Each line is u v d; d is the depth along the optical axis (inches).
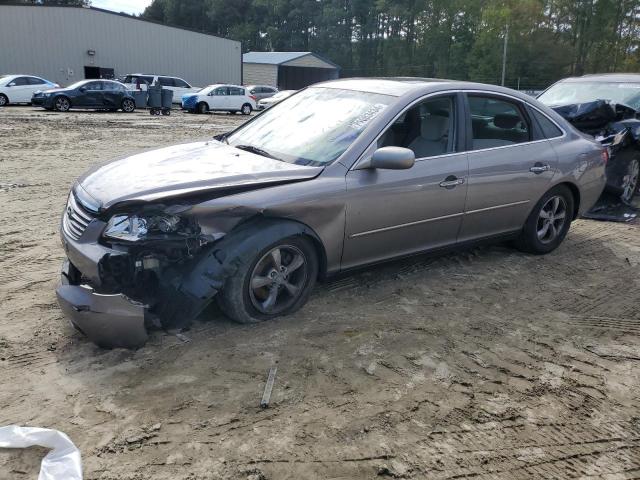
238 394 120.4
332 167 153.9
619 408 123.3
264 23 3700.8
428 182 168.6
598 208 292.0
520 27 2474.2
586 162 217.0
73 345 137.7
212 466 99.9
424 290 179.9
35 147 481.1
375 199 158.1
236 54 1647.4
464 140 181.2
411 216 167.9
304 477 98.4
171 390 120.8
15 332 143.1
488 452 107.3
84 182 151.3
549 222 214.8
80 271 134.8
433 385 127.6
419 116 173.5
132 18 1437.0
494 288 184.9
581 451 109.1
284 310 152.9
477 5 2785.4
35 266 190.7
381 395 122.6
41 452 101.3
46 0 1908.2
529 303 174.9
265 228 141.3
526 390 127.9
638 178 307.9
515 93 201.6
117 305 124.1
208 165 153.6
